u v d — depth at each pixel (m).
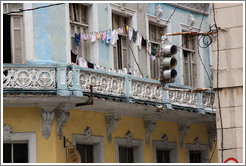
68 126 27.25
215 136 35.47
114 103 28.09
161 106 29.73
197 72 35.03
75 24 28.72
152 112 30.70
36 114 26.52
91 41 29.00
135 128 30.80
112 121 29.06
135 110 29.89
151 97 29.83
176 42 33.69
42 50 26.91
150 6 32.53
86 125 28.19
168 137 32.72
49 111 26.34
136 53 31.30
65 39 27.69
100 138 28.84
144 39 31.78
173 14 33.84
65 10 27.91
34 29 26.88
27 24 26.81
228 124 24.28
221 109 24.44
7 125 26.19
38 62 26.72
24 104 26.38
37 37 26.91
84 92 26.61
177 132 33.41
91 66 28.81
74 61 28.08
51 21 27.31
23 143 26.67
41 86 25.73
